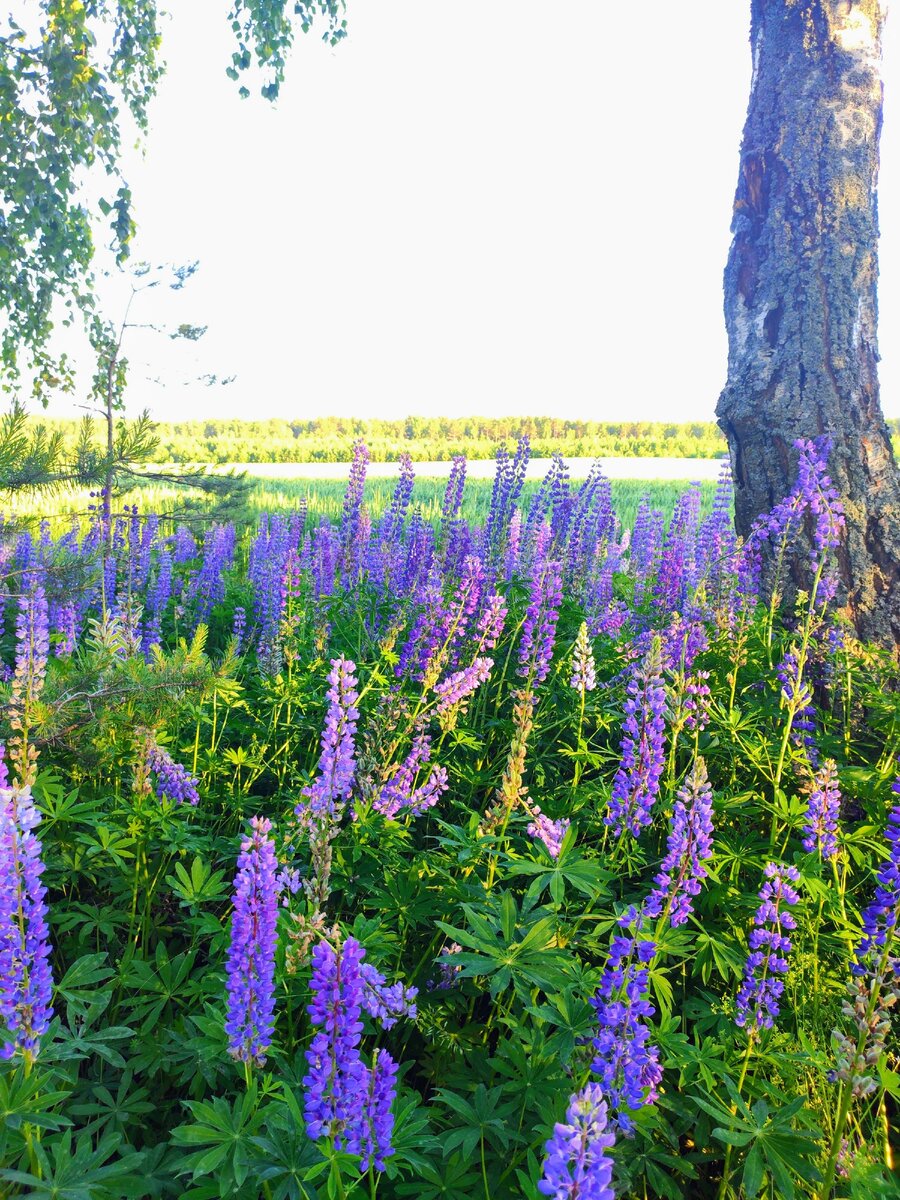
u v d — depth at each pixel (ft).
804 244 21.70
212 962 11.80
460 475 26.20
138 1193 7.59
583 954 12.14
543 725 17.47
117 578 26.66
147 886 12.84
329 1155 6.81
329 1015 6.60
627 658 18.88
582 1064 8.61
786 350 21.66
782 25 22.45
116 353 26.43
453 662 17.89
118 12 43.19
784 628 20.89
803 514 20.84
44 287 41.04
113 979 11.04
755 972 10.40
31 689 11.89
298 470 113.91
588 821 14.51
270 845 7.93
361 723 16.44
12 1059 7.98
